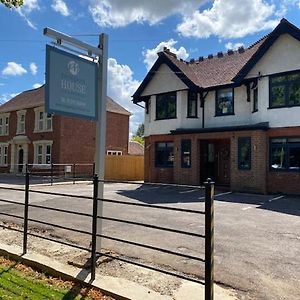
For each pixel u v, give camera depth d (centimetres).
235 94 1931
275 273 527
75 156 2928
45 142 2939
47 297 431
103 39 623
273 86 1712
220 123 1980
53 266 529
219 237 750
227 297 434
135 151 4375
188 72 2150
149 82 2242
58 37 543
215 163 2042
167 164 2128
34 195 1538
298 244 695
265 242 709
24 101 3294
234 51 2223
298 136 1617
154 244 685
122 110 3372
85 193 1638
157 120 2186
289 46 1658
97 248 606
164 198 1451
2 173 3272
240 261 584
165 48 2236
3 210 1116
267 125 1689
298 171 1608
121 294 429
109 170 2708
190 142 1950
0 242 689
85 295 440
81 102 582
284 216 1016
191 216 995
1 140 3431
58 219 957
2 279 494
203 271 532
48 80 527
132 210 1105
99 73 619
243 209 1148
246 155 1727
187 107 2075
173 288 455
